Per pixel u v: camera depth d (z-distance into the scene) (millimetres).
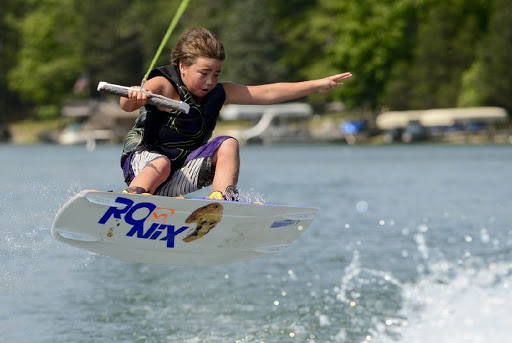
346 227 45562
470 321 26641
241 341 24594
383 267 34438
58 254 35938
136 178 19344
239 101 20719
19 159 143000
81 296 29156
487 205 55562
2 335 24594
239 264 35500
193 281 32188
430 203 57594
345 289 30766
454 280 31891
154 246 19250
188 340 24578
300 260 36125
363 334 25469
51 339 24297
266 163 123000
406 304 28781
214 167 20172
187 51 19672
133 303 28641
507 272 33031
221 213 18781
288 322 26562
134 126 20609
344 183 78438
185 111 18938
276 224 19688
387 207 55281
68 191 23141
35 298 28719
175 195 20328
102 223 18516
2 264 31922
